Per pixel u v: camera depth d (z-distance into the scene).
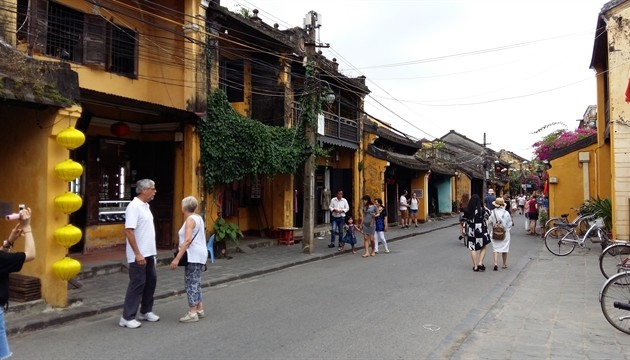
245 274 11.05
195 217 7.26
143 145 13.66
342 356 5.63
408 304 8.23
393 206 28.36
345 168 23.42
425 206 30.28
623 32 14.65
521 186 60.53
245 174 14.83
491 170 47.22
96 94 9.87
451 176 36.47
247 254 14.50
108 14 12.22
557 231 15.66
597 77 18.92
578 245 15.25
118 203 13.05
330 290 9.48
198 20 13.06
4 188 7.70
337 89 21.02
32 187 7.46
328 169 22.61
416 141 33.69
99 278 10.22
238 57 16.44
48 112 7.33
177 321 7.20
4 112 7.75
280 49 16.98
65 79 7.42
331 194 22.80
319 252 15.12
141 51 13.25
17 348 5.89
